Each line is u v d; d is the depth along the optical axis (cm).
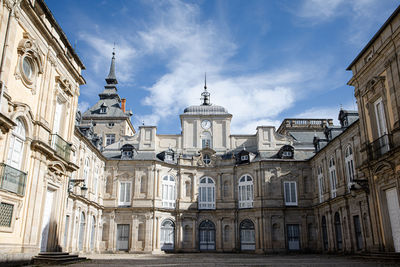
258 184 4031
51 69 1994
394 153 1897
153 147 4359
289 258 2717
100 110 5497
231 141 4512
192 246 4053
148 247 3812
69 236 2991
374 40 2214
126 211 3956
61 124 2208
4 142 1512
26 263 1684
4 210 1559
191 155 4441
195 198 4200
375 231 2155
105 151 4325
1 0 1506
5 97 1544
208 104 4897
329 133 3831
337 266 1717
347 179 3048
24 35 1706
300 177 4062
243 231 4072
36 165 1802
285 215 3953
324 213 3606
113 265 1802
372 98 2247
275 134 4422
